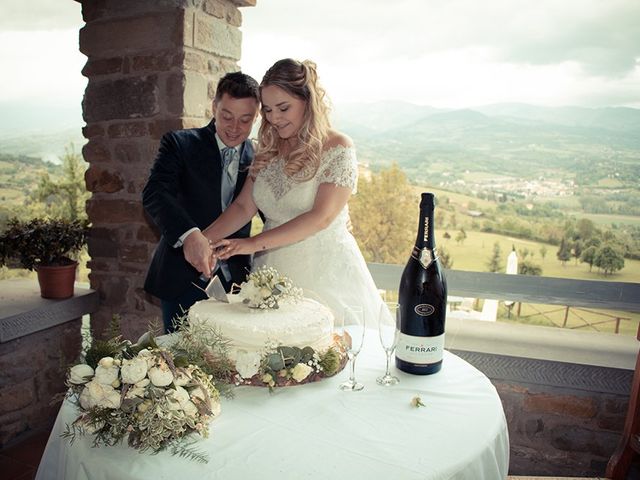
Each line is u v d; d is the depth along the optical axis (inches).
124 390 40.5
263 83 78.1
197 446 41.0
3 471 94.7
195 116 107.3
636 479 87.5
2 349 99.3
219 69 113.3
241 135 86.9
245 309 58.4
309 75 78.2
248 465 38.6
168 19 102.0
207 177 89.0
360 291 85.4
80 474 39.8
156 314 112.8
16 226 107.3
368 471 38.2
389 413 47.4
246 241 74.7
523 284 107.3
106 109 110.3
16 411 103.3
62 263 110.0
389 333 52.9
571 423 98.5
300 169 81.0
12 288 117.0
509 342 103.6
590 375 94.8
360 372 56.5
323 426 44.6
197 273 90.7
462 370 57.9
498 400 50.9
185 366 44.3
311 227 78.3
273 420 45.4
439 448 41.9
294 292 60.7
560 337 107.3
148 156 108.2
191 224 77.1
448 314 119.0
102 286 116.5
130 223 112.1
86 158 114.0
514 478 76.4
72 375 42.7
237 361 50.0
